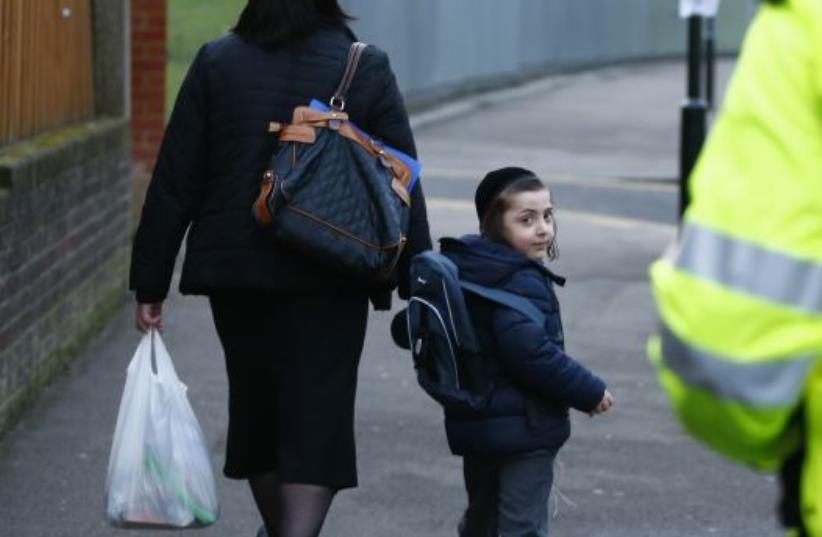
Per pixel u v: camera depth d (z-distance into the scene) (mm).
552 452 13867
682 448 20312
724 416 6332
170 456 13602
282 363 13242
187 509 13672
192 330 26562
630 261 35531
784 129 6199
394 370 24266
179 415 13758
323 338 13211
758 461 6594
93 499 17594
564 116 75000
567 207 45750
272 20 13305
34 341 21062
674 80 97438
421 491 18188
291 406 13211
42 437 19719
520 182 13828
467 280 13609
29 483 18047
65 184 22875
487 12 85562
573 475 19094
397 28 70000
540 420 13672
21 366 20344
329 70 13266
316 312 13180
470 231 39438
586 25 103250
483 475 14047
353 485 13438
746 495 18406
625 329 28047
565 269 34156
